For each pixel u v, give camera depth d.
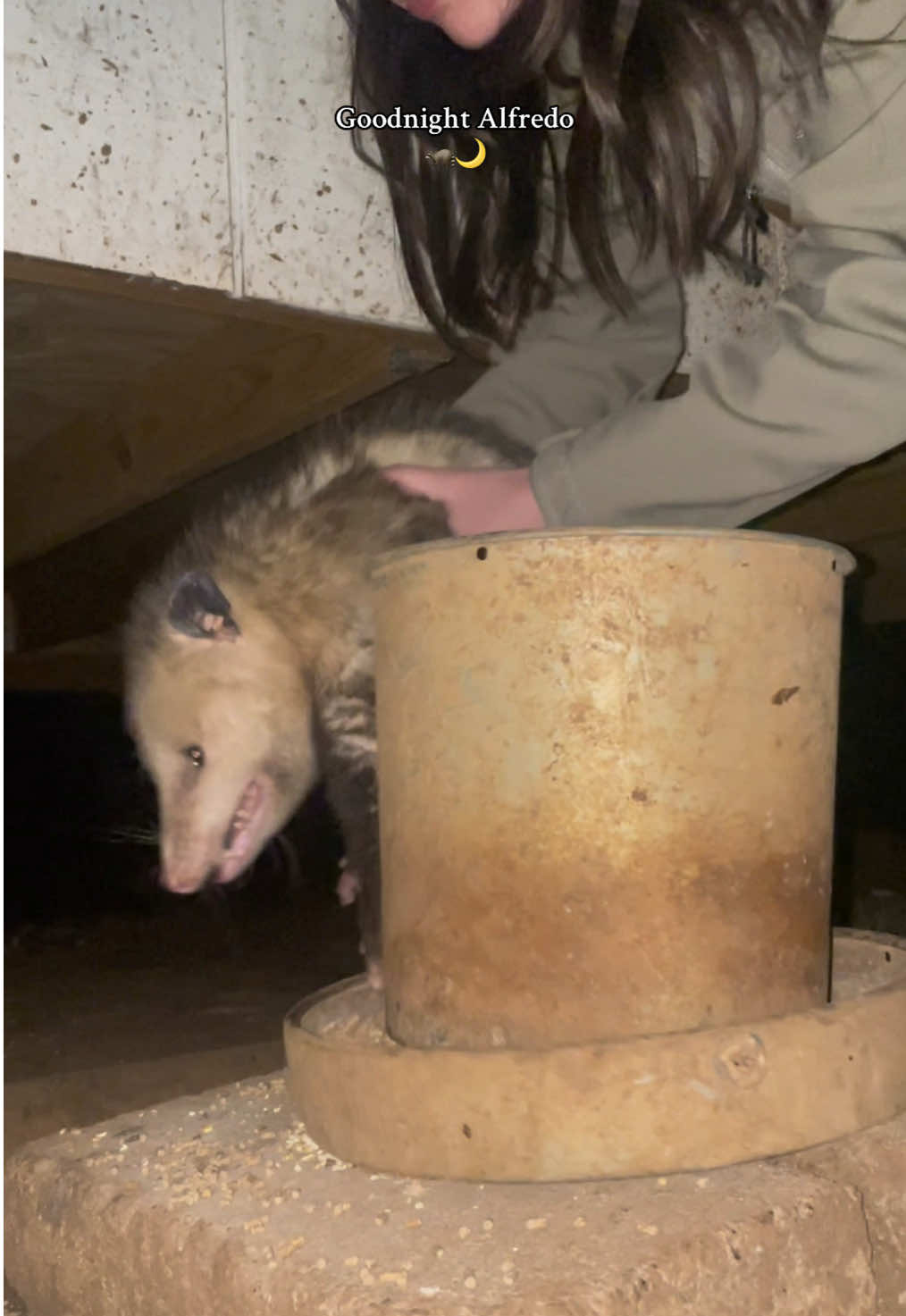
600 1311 0.92
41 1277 1.33
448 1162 1.12
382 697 1.31
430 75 1.70
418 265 1.82
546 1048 1.11
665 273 1.97
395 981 1.29
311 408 2.17
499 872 1.17
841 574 1.32
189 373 2.35
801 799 1.24
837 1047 1.16
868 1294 1.11
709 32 1.32
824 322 1.26
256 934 3.83
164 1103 1.52
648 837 1.15
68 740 4.77
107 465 2.68
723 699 1.17
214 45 1.83
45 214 1.71
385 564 1.28
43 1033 2.45
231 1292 1.04
